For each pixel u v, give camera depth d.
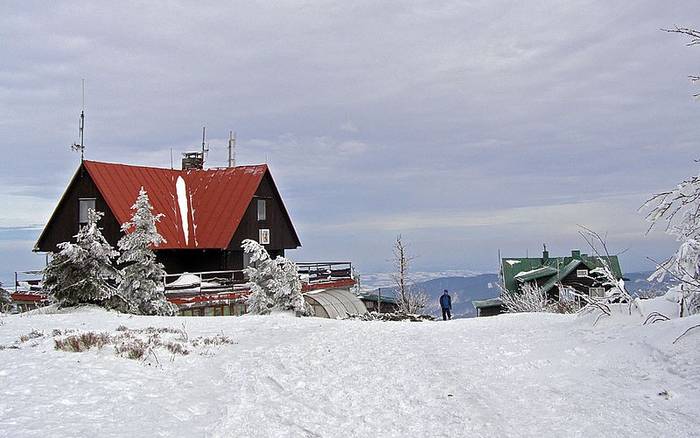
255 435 7.22
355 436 7.16
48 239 39.22
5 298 37.91
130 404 8.42
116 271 27.23
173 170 43.06
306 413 8.20
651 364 9.40
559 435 6.88
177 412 8.21
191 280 35.06
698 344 9.38
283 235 45.47
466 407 8.27
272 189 44.38
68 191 37.94
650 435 6.66
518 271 51.34
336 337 15.88
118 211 36.31
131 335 14.34
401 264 59.16
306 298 39.09
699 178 13.07
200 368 11.45
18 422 7.27
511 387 9.41
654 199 13.34
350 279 47.91
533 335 14.23
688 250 12.40
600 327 13.12
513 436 6.95
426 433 7.21
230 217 40.12
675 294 13.06
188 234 39.44
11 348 12.37
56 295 26.06
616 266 36.56
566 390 8.90
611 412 7.55
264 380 10.34
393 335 16.39
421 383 9.88
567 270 44.53
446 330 17.55
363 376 10.57
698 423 6.90
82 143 37.81
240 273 40.78
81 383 9.34
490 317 21.91
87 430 7.06
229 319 21.30
